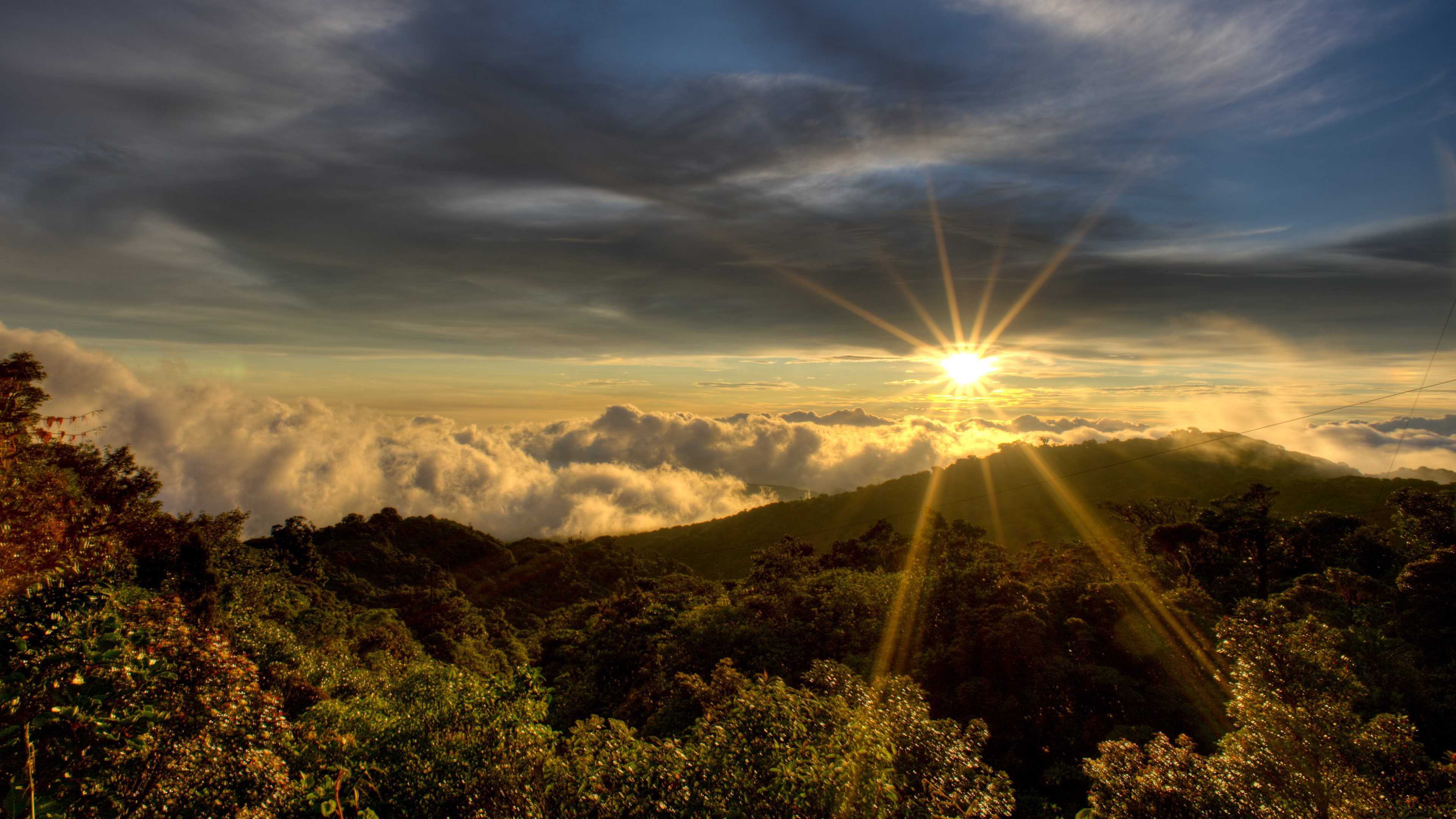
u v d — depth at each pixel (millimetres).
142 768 6102
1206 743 20594
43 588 6859
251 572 35156
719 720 10156
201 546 27953
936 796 8766
